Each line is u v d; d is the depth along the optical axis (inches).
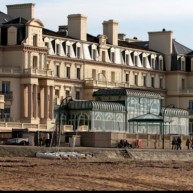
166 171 4279.0
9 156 4884.4
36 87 7229.3
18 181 3336.6
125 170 4188.0
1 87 7130.9
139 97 7406.5
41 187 3166.8
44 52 7416.3
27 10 7628.0
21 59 7214.6
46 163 4372.5
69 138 6028.5
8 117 7096.5
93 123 6924.2
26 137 5979.3
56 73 7731.3
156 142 6491.1
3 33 7308.1
